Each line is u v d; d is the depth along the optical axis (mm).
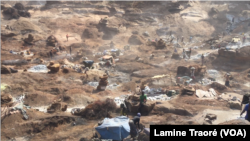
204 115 18547
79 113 19484
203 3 95250
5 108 17844
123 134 13289
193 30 75500
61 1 82562
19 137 15875
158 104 21344
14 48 52281
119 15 82625
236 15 83500
